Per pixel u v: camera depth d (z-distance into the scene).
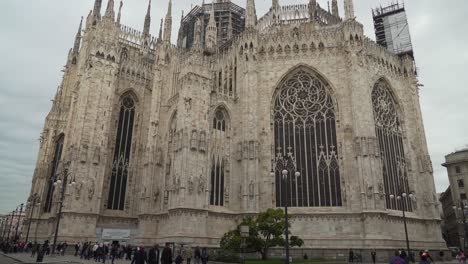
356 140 46.44
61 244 47.44
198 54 50.81
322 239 44.06
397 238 46.75
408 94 58.84
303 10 67.56
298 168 49.06
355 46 50.62
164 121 57.91
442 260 49.94
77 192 51.41
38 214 60.97
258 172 47.44
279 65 53.69
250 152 47.94
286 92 53.28
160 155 55.53
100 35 60.53
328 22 71.31
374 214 42.84
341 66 51.84
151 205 52.28
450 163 106.19
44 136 69.38
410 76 59.53
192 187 43.88
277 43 54.62
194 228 42.56
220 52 65.25
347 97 49.97
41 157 67.44
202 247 41.97
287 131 51.25
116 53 61.47
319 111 51.25
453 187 105.12
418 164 55.44
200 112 48.16
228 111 51.81
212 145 49.16
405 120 56.88
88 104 56.22
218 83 58.62
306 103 52.16
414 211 51.66
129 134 62.66
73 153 53.06
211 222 45.22
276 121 52.03
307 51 53.66
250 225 36.56
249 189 46.31
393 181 51.03
